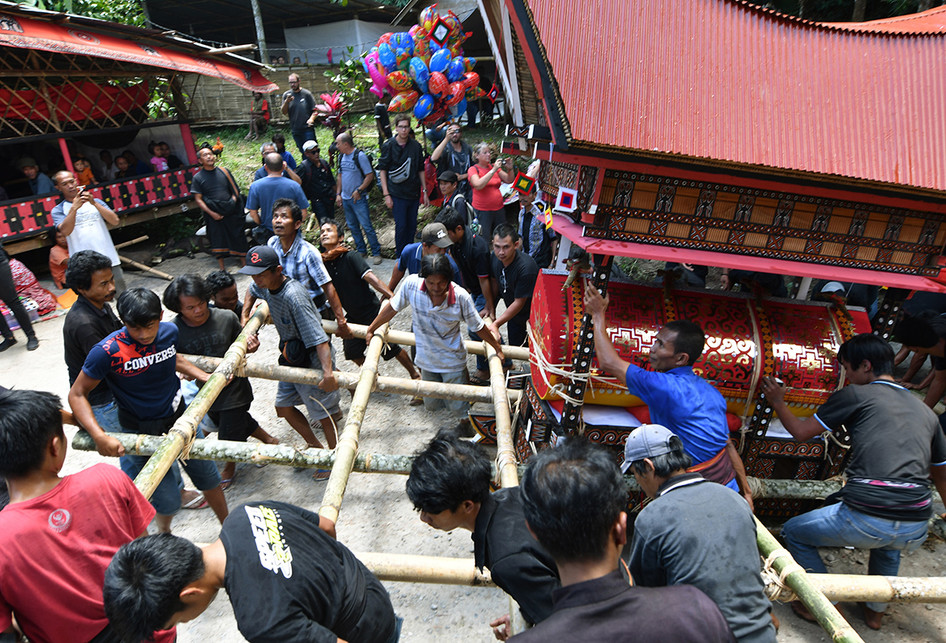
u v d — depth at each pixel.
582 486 1.51
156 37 8.77
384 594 2.13
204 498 3.87
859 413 2.98
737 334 3.51
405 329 6.90
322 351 3.94
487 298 5.09
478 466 1.98
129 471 3.46
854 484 2.94
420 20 7.95
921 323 3.76
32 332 6.64
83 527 2.04
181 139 10.92
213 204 8.74
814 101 2.73
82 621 2.04
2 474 1.99
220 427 4.14
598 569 1.52
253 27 19.42
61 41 7.47
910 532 2.88
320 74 15.70
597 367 3.44
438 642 3.10
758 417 3.55
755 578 2.01
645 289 3.62
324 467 3.45
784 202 2.94
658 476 2.24
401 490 4.29
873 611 3.18
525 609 1.96
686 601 1.49
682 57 2.67
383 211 10.20
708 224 2.96
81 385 3.01
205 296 3.86
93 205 6.89
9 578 1.87
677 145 2.53
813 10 9.69
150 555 1.60
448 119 8.87
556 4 2.59
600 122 2.48
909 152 2.73
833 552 3.76
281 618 1.69
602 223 2.90
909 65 2.87
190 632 3.14
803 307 3.71
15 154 9.99
